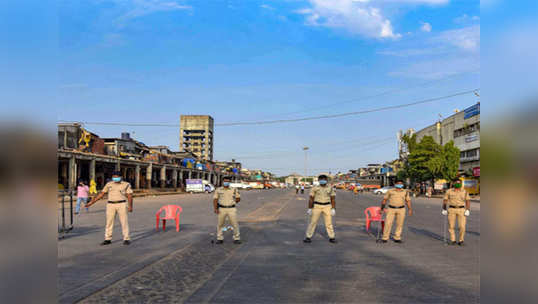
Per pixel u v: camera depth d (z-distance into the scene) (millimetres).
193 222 15617
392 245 10023
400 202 10461
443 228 14312
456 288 5781
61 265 7316
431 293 5516
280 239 10977
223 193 10172
